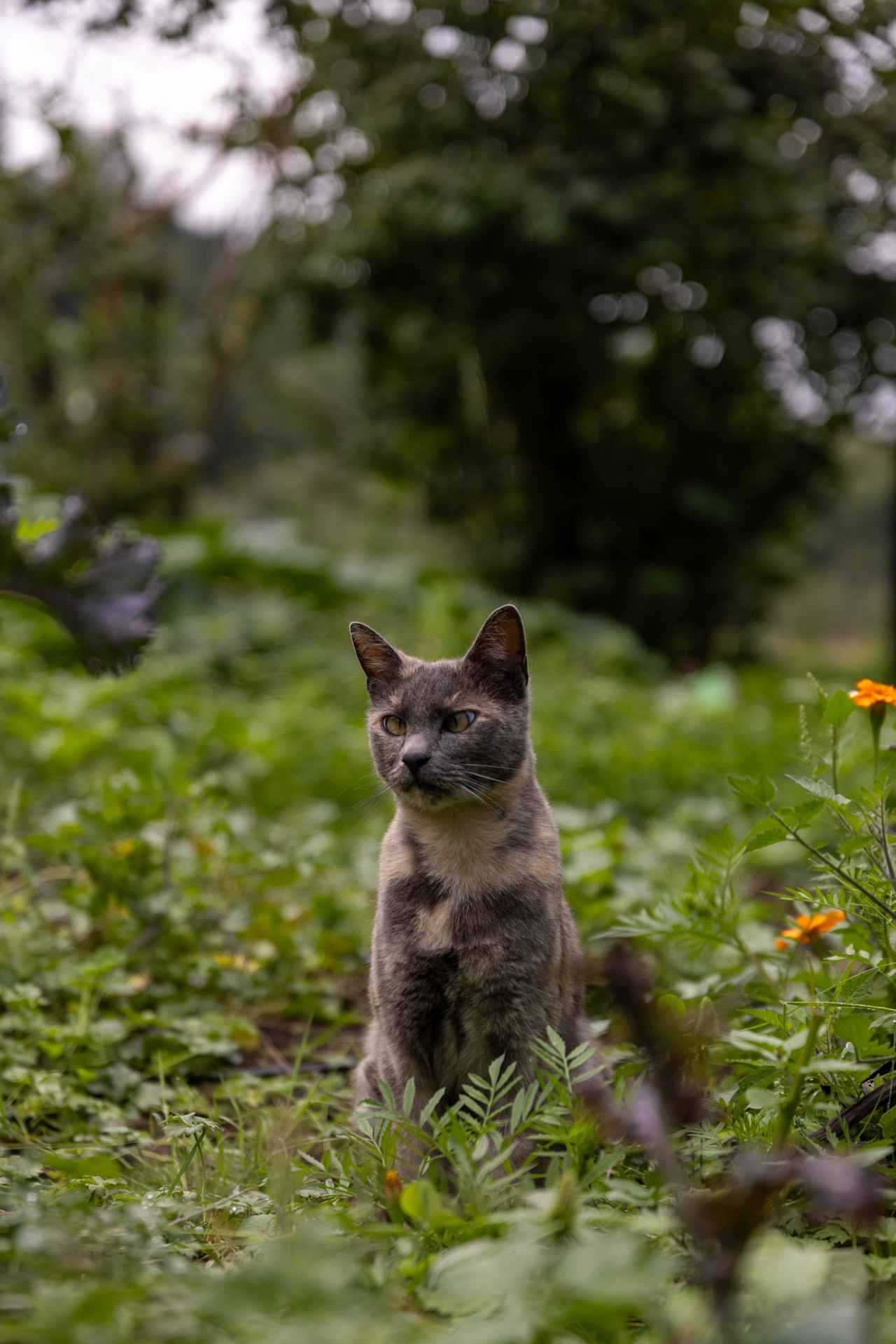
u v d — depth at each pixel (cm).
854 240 1322
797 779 314
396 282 1530
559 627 1489
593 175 1316
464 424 1777
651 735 944
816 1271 195
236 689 1136
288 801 777
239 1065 447
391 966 351
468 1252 215
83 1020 425
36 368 1603
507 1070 303
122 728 838
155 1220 265
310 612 1429
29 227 1404
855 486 2673
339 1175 302
